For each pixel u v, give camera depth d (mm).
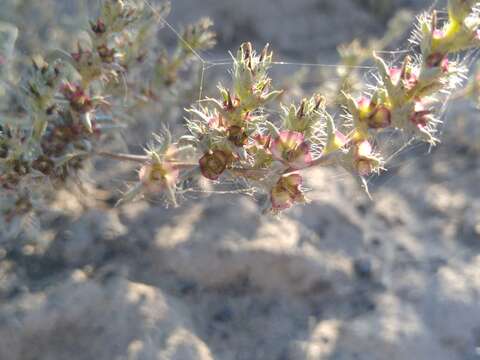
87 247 89
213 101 61
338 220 98
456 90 109
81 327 79
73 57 74
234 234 91
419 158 115
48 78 73
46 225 92
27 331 77
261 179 62
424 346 83
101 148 90
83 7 107
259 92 61
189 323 83
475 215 102
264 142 63
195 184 96
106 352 77
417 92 59
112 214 94
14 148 75
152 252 89
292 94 117
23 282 83
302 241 93
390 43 137
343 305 88
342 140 61
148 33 92
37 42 106
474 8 58
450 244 98
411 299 89
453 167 112
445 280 91
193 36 97
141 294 83
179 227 92
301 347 83
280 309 87
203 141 63
